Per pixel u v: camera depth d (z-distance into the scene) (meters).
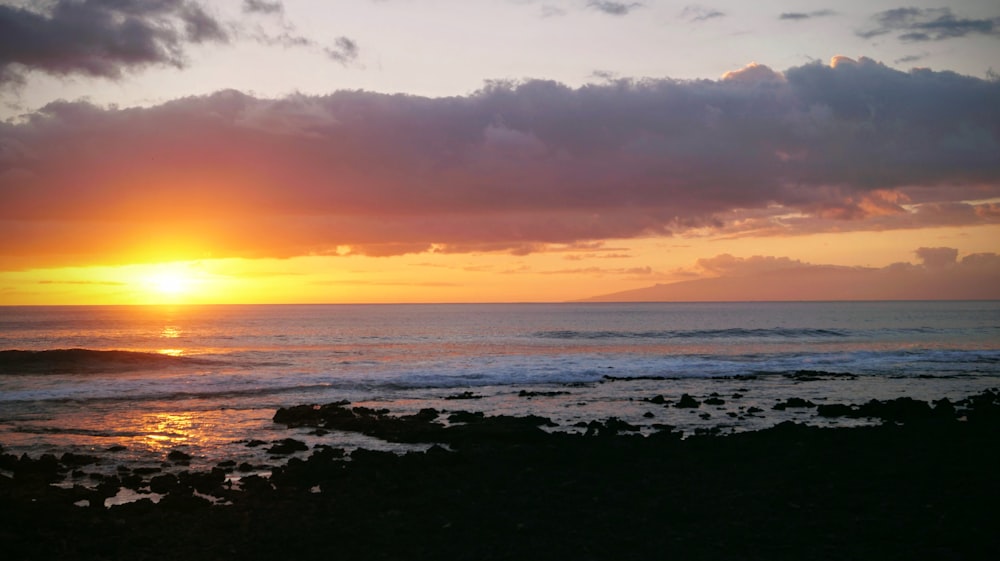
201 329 120.56
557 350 78.94
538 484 22.80
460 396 44.47
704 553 16.44
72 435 32.59
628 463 25.50
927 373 57.62
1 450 28.80
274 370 56.91
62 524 18.80
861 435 29.73
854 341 92.44
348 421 34.81
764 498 20.84
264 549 17.09
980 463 24.80
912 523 18.28
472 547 17.08
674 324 140.50
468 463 25.75
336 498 21.27
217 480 24.08
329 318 177.00
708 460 25.80
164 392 45.31
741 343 89.38
